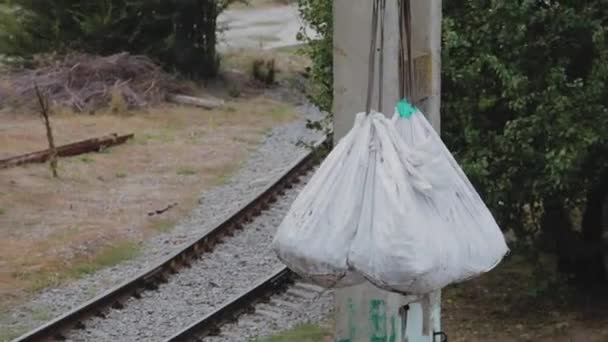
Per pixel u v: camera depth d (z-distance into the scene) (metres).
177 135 46.59
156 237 30.08
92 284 25.72
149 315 23.17
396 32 10.80
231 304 22.98
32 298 24.62
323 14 24.72
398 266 8.56
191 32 59.72
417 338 12.16
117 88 52.59
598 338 20.52
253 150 43.62
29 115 50.19
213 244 28.73
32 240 29.22
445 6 21.48
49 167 38.25
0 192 34.06
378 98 10.90
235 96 58.66
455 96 21.56
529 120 20.02
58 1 58.09
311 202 9.01
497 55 20.75
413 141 9.40
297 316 23.27
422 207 8.88
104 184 36.69
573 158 19.53
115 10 57.88
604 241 22.89
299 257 8.88
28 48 58.44
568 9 19.94
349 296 11.69
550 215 22.28
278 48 73.25
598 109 19.62
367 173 9.01
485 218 9.34
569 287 23.08
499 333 21.20
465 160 20.92
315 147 31.70
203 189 36.34
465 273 8.94
